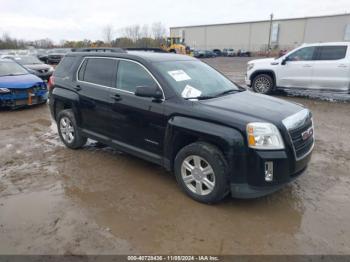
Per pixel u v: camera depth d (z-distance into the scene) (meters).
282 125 3.12
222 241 2.80
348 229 2.97
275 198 3.55
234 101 3.66
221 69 22.03
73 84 4.86
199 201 3.43
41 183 3.92
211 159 3.18
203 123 3.26
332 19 57.38
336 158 4.79
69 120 5.04
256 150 3.02
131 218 3.15
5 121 7.21
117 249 2.69
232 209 3.32
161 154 3.77
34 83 8.52
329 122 6.96
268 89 10.47
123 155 4.89
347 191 3.72
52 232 2.91
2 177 4.10
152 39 62.53
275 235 2.89
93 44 45.16
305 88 9.77
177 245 2.75
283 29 63.25
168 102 3.58
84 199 3.53
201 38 74.56
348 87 9.04
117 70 4.25
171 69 3.96
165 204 3.41
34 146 5.36
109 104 4.22
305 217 3.18
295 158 3.21
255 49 67.75
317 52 9.41
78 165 4.49
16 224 3.04
